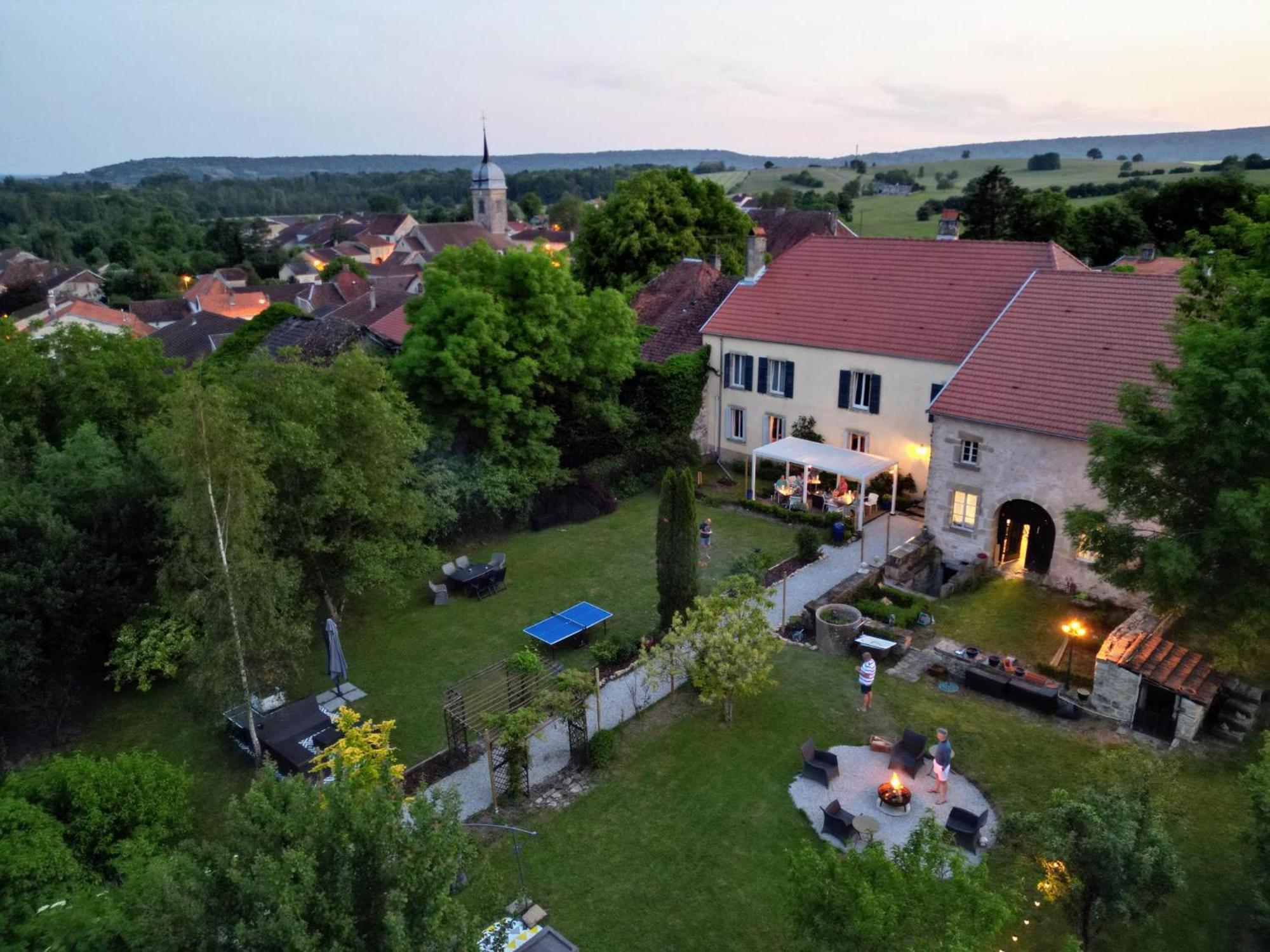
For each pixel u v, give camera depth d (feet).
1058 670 70.49
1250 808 48.11
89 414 87.66
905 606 83.87
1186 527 58.54
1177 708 62.03
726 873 51.60
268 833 31.68
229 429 59.21
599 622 81.56
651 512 112.98
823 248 125.70
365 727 55.26
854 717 66.80
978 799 57.06
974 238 242.37
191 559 61.31
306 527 74.33
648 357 132.67
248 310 328.29
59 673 70.18
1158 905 41.45
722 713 68.18
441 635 82.74
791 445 111.96
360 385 76.74
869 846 36.24
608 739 62.08
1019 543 89.71
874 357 108.47
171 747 68.13
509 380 100.53
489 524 104.42
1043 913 47.65
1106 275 93.09
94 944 35.01
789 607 84.64
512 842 54.85
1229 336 54.95
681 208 167.84
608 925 48.03
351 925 28.68
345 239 615.16
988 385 89.35
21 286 364.99
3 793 48.73
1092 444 62.44
